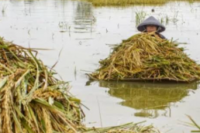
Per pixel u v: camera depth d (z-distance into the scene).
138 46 11.20
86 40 17.08
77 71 11.45
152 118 7.76
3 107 5.87
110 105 8.53
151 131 6.94
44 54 13.80
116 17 26.45
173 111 8.16
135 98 9.05
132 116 7.86
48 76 7.32
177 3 40.41
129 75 10.60
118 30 20.23
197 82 10.49
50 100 6.48
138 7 35.34
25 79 6.74
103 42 16.59
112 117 7.79
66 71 11.45
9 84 6.26
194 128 7.26
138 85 10.13
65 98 7.04
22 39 17.30
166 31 19.64
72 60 12.94
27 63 7.36
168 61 10.63
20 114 5.95
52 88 6.99
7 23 22.98
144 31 12.45
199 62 12.48
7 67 7.05
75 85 10.05
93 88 9.80
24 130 5.90
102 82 10.38
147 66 10.63
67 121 6.37
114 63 10.94
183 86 10.11
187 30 20.09
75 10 32.25
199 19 25.41
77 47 15.37
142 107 8.44
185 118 7.77
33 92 6.51
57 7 35.47
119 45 11.70
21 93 6.34
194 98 9.11
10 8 34.19
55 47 15.36
